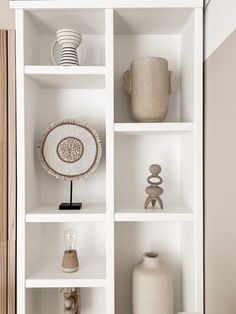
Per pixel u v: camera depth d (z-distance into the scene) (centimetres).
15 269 126
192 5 122
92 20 133
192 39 127
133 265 147
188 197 134
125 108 148
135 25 137
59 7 122
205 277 123
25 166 125
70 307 135
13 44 126
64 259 132
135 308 132
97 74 124
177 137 148
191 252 130
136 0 121
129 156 147
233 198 95
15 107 126
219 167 107
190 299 131
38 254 143
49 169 133
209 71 118
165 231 148
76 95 147
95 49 147
